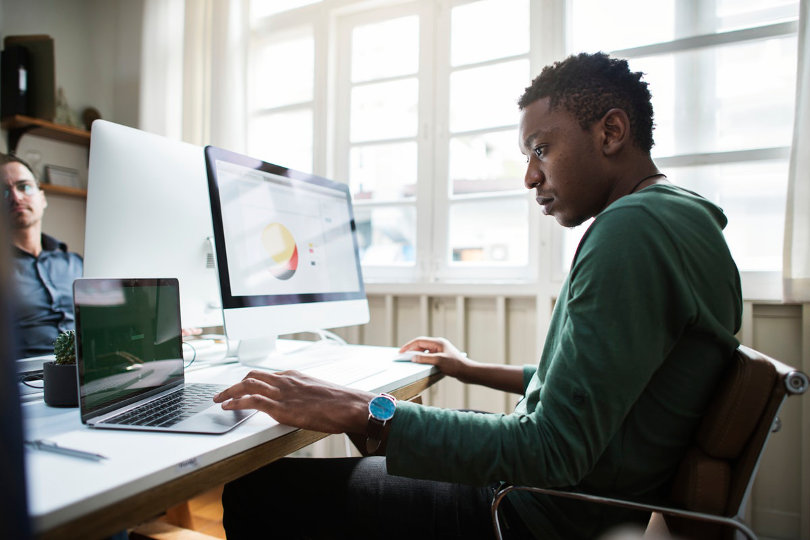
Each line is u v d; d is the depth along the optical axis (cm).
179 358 85
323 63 221
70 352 73
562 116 74
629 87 74
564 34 174
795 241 136
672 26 164
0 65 229
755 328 149
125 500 43
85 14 269
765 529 144
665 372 64
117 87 271
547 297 172
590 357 58
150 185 106
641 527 68
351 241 136
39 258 182
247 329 96
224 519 81
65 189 239
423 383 102
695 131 159
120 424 60
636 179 75
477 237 199
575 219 79
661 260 59
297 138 235
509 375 110
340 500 75
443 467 59
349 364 107
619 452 64
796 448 141
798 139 136
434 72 205
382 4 213
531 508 69
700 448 62
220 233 94
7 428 27
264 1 240
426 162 204
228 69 223
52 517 38
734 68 156
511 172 194
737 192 155
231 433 58
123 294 72
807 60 134
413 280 207
